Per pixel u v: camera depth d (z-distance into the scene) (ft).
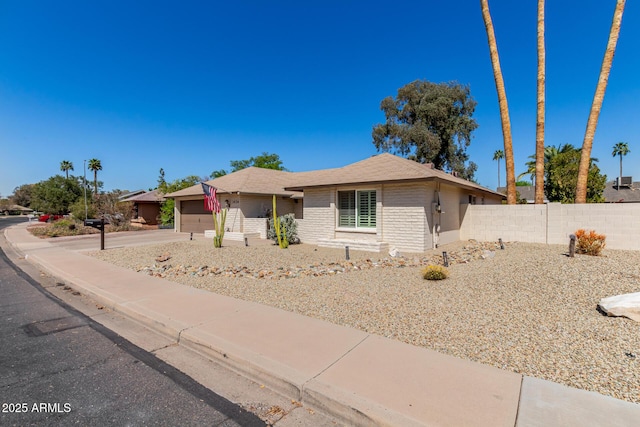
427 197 42.34
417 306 19.24
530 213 46.16
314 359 13.06
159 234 74.69
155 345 15.71
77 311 20.90
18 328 17.84
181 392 11.64
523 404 9.93
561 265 25.67
